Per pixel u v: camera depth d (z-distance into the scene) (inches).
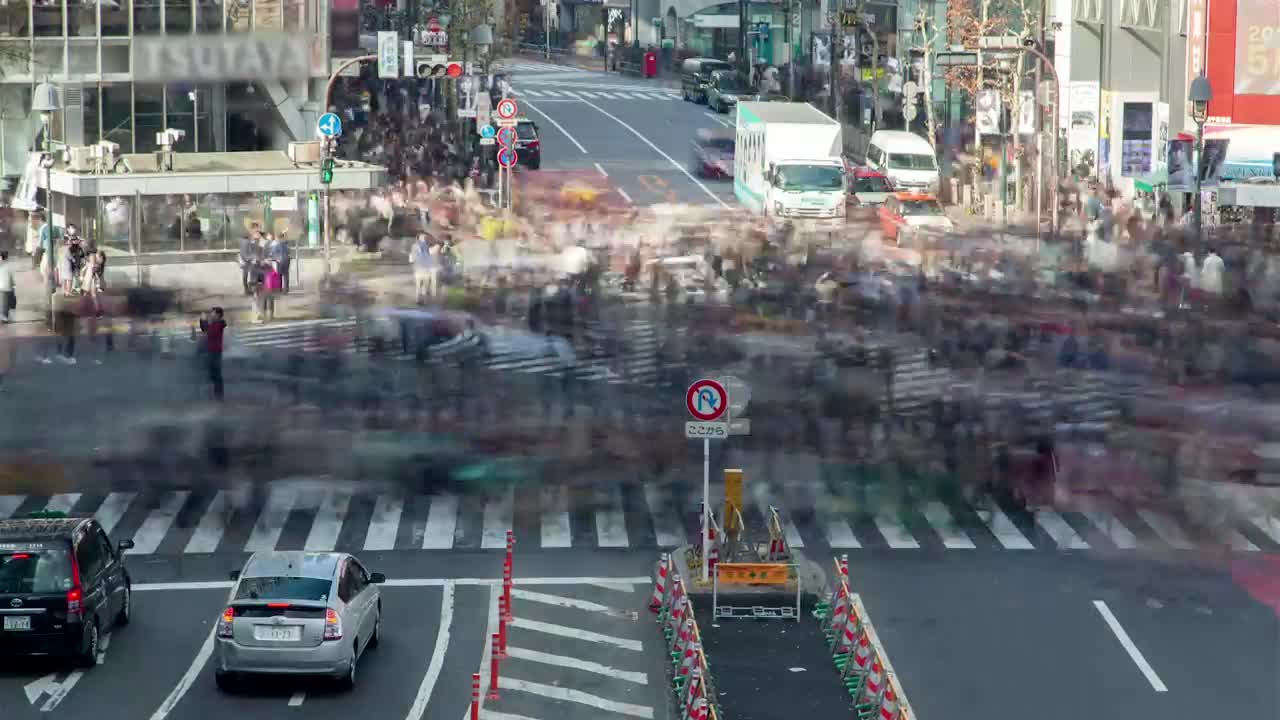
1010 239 3799.2
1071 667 1339.8
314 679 1310.3
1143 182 3939.5
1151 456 2012.8
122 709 1244.5
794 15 6939.0
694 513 1811.0
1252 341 2571.4
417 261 3046.3
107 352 2659.9
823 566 1626.5
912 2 5625.0
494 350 2667.3
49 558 1310.3
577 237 3752.5
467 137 5049.2
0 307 2859.3
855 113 5895.7
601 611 1494.8
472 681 1306.6
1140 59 4325.8
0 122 3905.0
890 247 3796.8
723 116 6407.5
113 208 3440.0
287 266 3137.3
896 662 1350.9
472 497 1863.9
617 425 2186.3
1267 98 3496.6
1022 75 4640.8
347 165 3769.7
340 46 4490.7
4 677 1317.7
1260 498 1856.5
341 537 1717.5
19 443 2066.9
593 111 6481.3
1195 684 1300.4
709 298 3043.8
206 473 1947.6
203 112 4030.5
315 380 2447.1
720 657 1364.4
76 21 3855.8
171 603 1512.1
